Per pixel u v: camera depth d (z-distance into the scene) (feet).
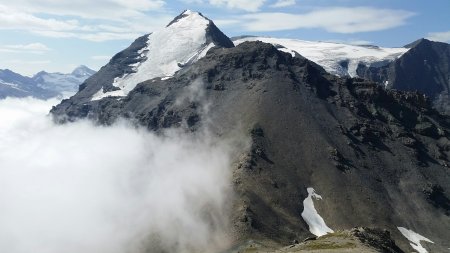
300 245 622.13
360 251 545.44
